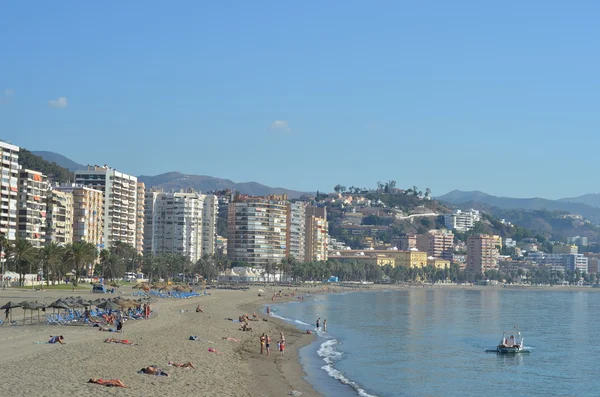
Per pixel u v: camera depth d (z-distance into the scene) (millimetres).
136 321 120188
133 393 53969
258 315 175125
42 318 113500
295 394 69312
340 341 126562
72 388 53219
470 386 86500
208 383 64188
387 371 94000
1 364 63062
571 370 101375
